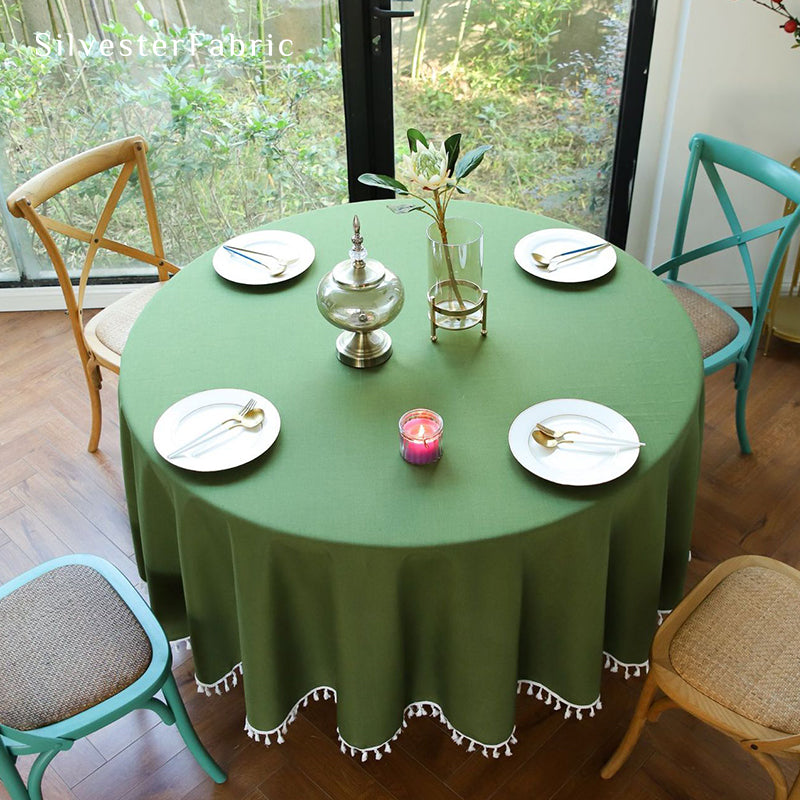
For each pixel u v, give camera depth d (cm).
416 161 158
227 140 294
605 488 146
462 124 289
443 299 174
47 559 233
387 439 156
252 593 152
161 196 304
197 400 163
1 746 146
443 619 157
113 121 290
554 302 189
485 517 142
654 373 169
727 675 151
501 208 224
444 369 171
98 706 151
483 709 164
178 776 187
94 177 297
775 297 289
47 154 296
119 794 184
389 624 150
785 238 222
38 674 153
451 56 275
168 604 191
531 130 291
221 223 312
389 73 277
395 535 139
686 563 189
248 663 163
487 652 155
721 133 278
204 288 197
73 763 189
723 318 238
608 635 180
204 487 148
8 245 313
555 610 160
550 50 274
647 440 154
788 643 154
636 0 260
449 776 185
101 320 249
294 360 175
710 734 191
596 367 171
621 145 289
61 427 275
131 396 167
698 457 175
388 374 170
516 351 176
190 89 284
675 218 296
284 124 291
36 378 295
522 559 144
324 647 168
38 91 283
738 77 267
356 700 162
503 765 187
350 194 305
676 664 154
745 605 160
